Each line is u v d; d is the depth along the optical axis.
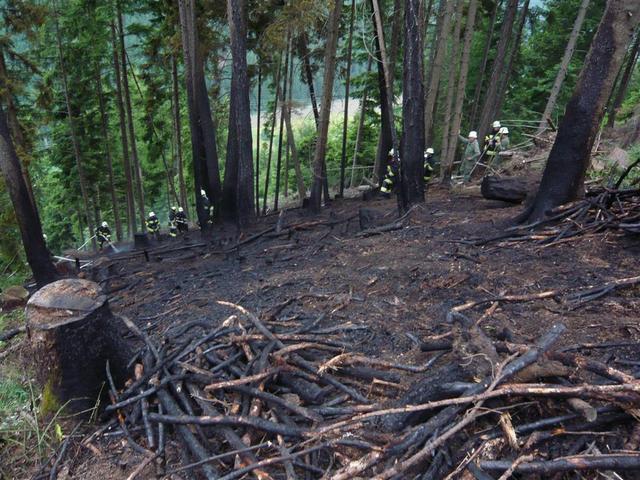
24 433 2.48
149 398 2.53
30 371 3.28
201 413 2.36
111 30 15.95
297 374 2.46
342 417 2.14
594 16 18.55
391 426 1.92
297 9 8.19
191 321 3.90
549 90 19.44
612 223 4.29
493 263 4.19
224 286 5.24
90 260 10.39
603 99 4.53
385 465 1.73
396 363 2.52
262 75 13.77
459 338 2.18
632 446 1.67
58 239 25.77
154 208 29.53
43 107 13.08
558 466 1.57
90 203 22.08
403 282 4.10
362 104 16.19
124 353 2.77
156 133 20.39
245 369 2.47
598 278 3.48
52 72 16.41
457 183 11.41
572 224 4.56
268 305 4.06
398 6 8.59
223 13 10.76
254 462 1.88
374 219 7.60
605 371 1.84
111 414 2.54
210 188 10.89
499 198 7.09
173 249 8.99
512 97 21.09
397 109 16.16
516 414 1.88
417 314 3.36
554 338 1.95
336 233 7.54
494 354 1.96
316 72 13.35
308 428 2.06
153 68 17.59
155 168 25.11
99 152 20.17
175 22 12.57
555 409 1.83
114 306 5.25
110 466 2.16
